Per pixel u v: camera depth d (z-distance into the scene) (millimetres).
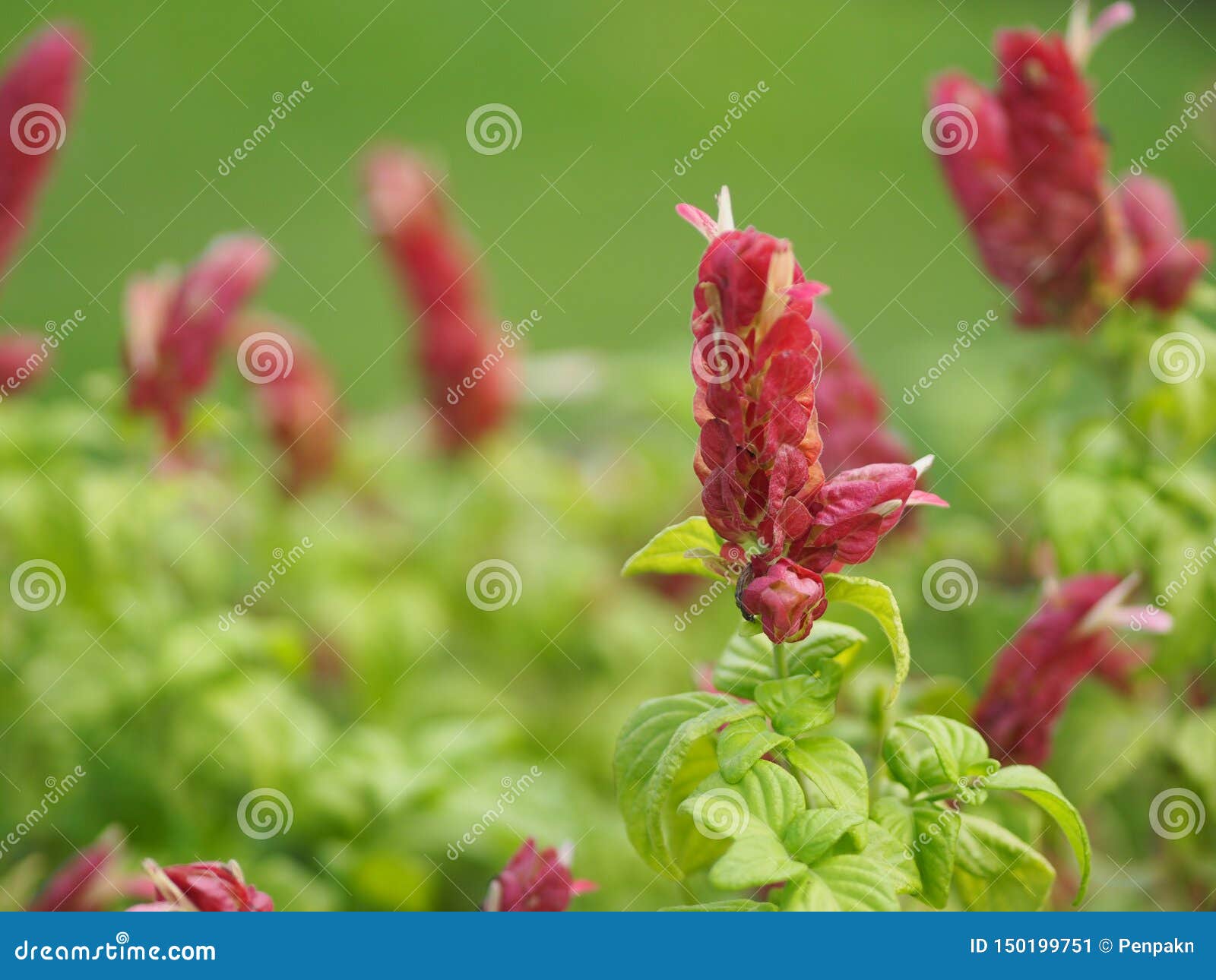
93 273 2527
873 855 1098
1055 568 1236
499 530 1370
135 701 1255
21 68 1300
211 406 1318
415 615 1328
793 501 1097
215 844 1257
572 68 3980
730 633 1378
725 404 1097
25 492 1267
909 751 1122
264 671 1300
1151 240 1238
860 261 2914
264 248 1309
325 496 1366
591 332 2549
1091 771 1226
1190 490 1223
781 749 1103
